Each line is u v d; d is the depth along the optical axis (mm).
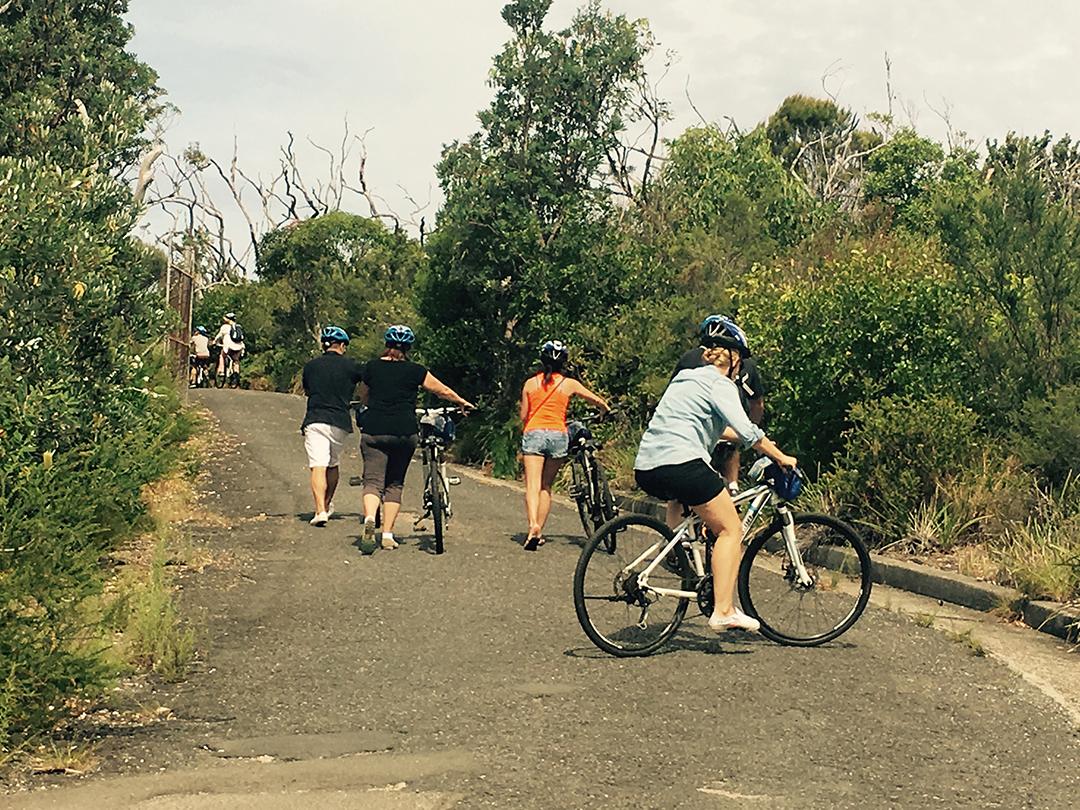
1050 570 8547
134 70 16453
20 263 8688
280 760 4832
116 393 9430
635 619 6773
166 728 5277
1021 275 11656
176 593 8289
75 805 4293
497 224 19578
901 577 9508
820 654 6844
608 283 19797
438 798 4391
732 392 6633
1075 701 6078
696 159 26953
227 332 32719
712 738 5203
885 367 12398
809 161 48438
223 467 15656
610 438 16281
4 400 8125
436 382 10383
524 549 10430
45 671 5016
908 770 4859
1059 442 10492
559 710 5594
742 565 7059
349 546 10391
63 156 11258
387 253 37344
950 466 10828
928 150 36094
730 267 19375
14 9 15312
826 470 12523
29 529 5562
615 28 20094
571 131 20500
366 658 6598
